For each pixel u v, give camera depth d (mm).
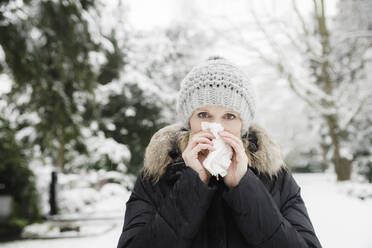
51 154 10391
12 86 6414
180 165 1348
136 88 14453
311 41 14719
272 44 13289
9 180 8180
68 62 6613
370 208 7930
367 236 5219
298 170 31438
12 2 5492
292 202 1362
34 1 5652
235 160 1257
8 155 8125
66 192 9828
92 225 8727
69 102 7039
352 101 15102
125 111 14398
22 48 5570
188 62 18016
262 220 1160
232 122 1348
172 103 15172
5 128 8336
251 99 1385
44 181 8852
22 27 5559
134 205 1377
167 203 1211
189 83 1375
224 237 1257
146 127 14672
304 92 15273
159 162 1371
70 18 6012
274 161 1339
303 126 22297
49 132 6859
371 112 17062
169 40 17672
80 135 7746
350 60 15523
